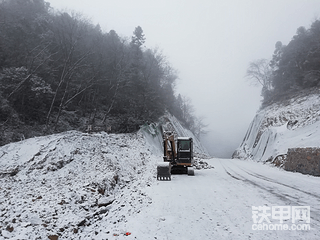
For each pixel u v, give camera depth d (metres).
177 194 9.50
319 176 15.06
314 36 46.09
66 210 7.36
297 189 10.55
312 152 16.34
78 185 11.16
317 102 33.59
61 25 30.75
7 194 9.19
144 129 33.78
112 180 12.15
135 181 13.98
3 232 5.33
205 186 11.48
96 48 36.16
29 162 13.93
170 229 5.64
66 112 30.67
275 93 54.16
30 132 22.55
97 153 17.42
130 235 5.36
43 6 39.69
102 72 35.06
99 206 8.43
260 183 12.48
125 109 38.16
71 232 5.89
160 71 46.53
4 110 21.84
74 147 16.58
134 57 42.38
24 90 25.34
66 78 31.64
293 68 49.16
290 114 36.69
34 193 9.50
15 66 26.78
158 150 33.28
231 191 10.13
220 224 5.89
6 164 13.53
